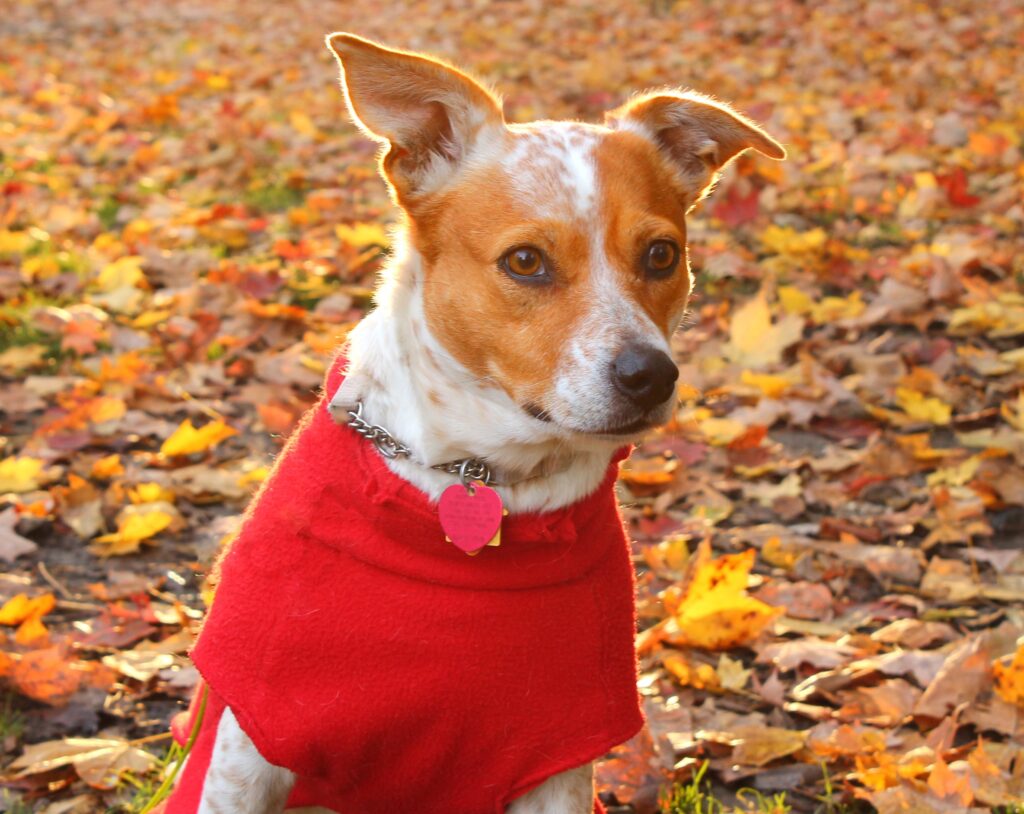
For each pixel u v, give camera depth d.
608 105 3.46
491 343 1.08
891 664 1.37
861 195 2.61
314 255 2.28
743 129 1.19
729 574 1.40
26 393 1.81
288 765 1.08
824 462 1.67
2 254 2.30
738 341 1.95
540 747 1.08
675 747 1.30
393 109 1.11
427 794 1.12
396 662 1.06
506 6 5.25
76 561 1.54
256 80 3.97
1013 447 1.66
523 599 1.07
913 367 1.90
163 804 1.17
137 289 2.14
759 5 4.84
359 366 1.11
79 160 3.10
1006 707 1.30
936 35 4.11
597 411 1.06
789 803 1.26
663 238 1.12
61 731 1.32
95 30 5.17
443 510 1.06
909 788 1.21
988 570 1.51
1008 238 2.37
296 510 1.08
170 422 1.80
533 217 1.08
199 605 1.48
